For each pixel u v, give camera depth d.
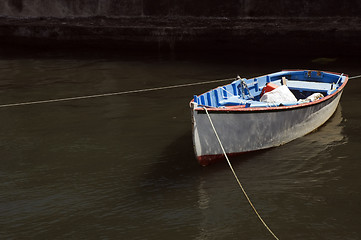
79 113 10.17
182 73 13.75
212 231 5.92
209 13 16.50
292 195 6.68
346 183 6.95
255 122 7.71
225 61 15.25
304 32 15.41
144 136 8.83
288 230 5.91
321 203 6.46
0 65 15.11
